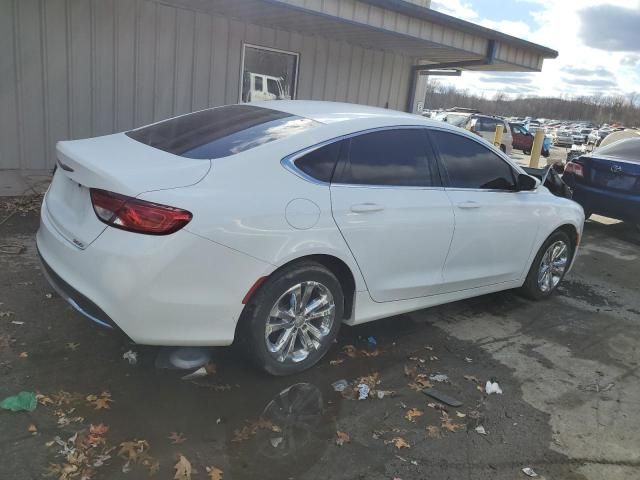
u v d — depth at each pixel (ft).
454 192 13.35
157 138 11.47
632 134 50.42
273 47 31.42
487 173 14.44
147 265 8.87
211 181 9.62
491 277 14.83
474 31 31.63
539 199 15.85
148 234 8.89
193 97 29.19
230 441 9.07
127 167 9.56
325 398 10.58
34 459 8.16
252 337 10.21
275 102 13.37
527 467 9.18
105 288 9.05
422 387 11.34
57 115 25.50
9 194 21.75
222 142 10.79
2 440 8.46
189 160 10.04
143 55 27.07
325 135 11.16
